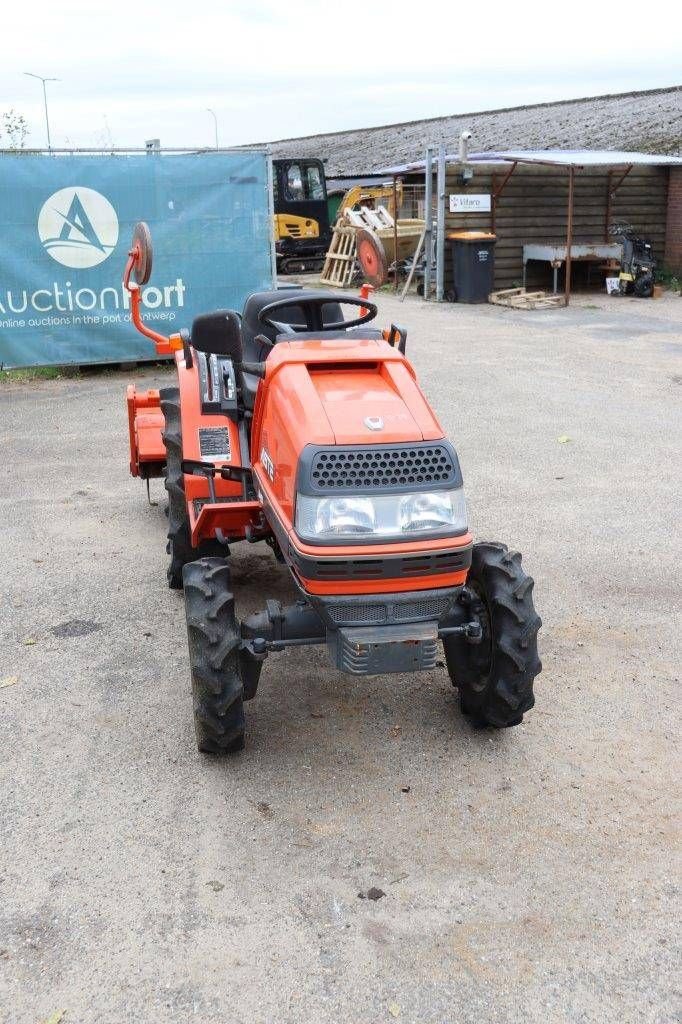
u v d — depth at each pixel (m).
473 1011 2.71
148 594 5.44
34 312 10.74
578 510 6.70
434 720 4.19
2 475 7.62
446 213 18.08
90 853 3.34
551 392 10.31
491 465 7.77
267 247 11.33
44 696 4.36
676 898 3.13
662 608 5.20
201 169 10.88
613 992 2.77
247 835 3.44
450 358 12.23
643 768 3.83
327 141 38.75
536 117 28.86
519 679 3.75
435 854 3.34
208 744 3.79
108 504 6.94
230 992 2.78
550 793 3.67
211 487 4.52
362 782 3.74
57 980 2.82
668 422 9.05
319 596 3.37
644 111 25.28
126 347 11.16
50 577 5.67
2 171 10.28
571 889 3.17
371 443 3.40
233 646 3.62
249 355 5.29
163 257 10.99
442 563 3.39
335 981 2.81
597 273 19.70
